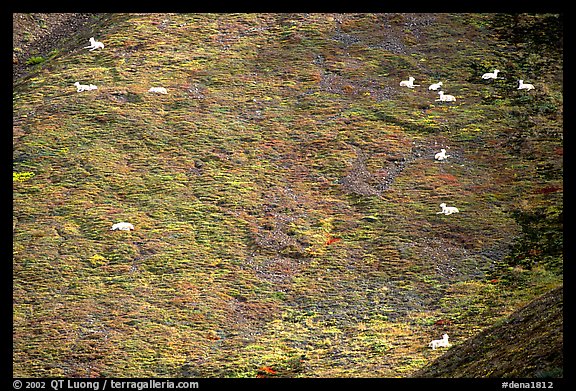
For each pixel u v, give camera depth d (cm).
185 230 6581
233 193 7175
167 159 7769
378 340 4931
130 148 7925
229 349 4975
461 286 5647
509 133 8231
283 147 8075
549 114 8594
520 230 6419
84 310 5425
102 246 6309
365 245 6388
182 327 5250
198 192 7200
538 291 5319
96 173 7456
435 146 8050
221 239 6462
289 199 7125
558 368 2664
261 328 5294
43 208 6894
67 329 5181
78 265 6038
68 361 4791
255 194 7188
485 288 5559
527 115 8588
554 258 5838
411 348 4694
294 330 5228
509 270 5794
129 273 5938
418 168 7619
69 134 8144
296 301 5644
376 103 8912
